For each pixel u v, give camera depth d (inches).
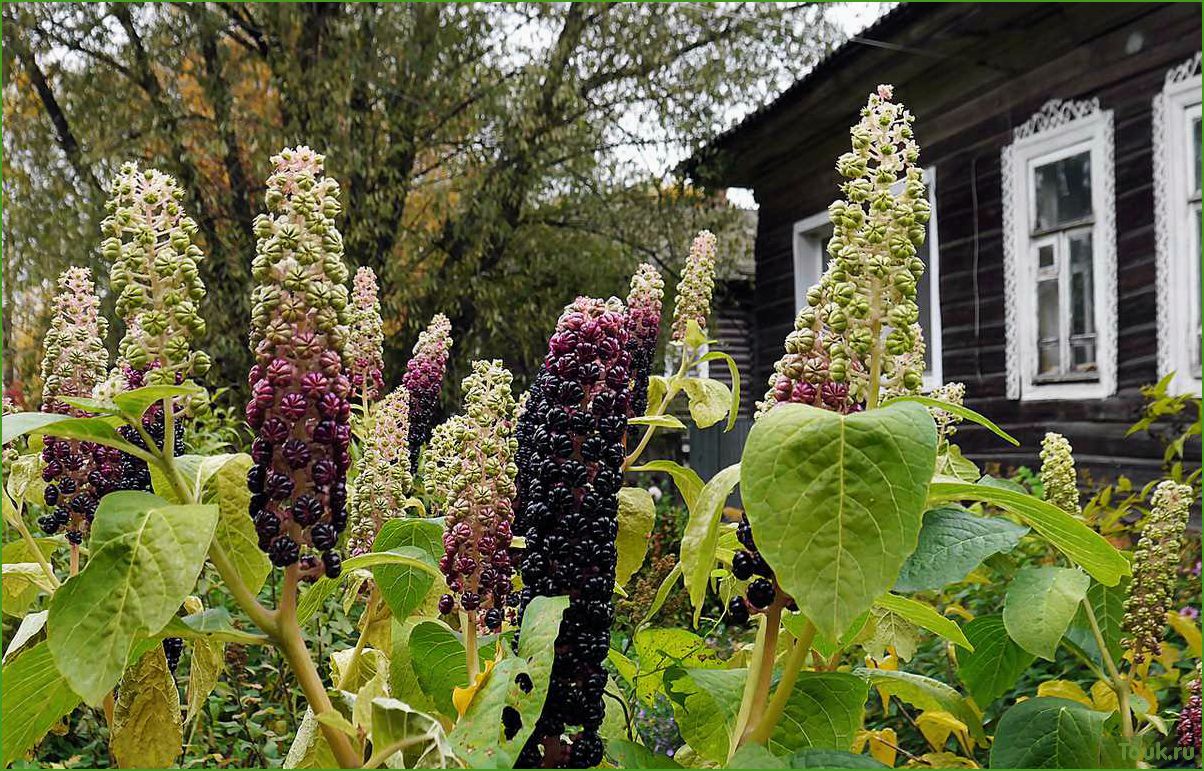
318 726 43.4
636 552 51.3
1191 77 211.0
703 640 46.5
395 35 396.8
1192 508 199.0
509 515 38.7
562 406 36.3
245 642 33.4
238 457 41.9
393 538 47.4
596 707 36.1
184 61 417.4
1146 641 59.1
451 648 40.9
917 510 30.1
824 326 36.5
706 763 43.2
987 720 89.4
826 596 29.5
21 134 387.2
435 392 87.1
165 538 30.7
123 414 34.0
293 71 384.2
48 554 54.9
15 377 316.2
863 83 300.5
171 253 34.4
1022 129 262.7
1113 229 231.0
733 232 479.8
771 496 30.5
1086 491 229.5
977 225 280.5
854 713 42.1
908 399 33.5
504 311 405.7
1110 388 229.9
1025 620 47.5
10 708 37.5
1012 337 263.9
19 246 354.0
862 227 35.6
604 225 454.6
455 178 425.4
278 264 33.5
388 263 373.4
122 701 45.4
